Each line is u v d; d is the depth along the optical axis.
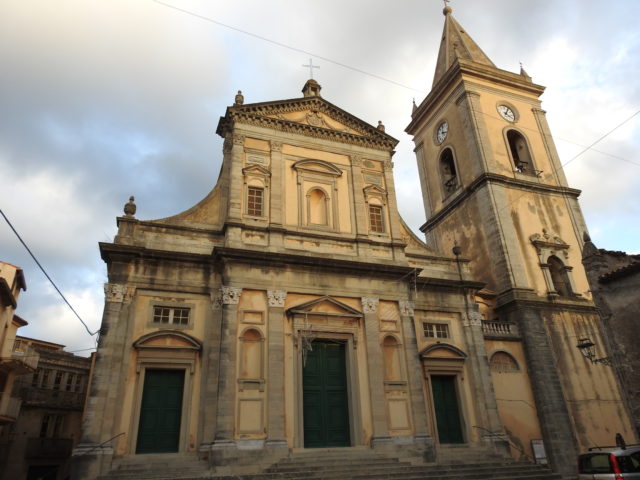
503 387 22.52
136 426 16.36
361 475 16.23
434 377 21.73
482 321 23.73
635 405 14.02
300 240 21.20
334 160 23.77
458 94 31.38
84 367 33.47
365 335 20.20
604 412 23.28
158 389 17.38
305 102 24.20
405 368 20.28
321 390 19.31
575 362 23.98
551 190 29.20
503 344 23.52
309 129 23.61
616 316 14.93
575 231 28.61
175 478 14.88
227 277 18.70
